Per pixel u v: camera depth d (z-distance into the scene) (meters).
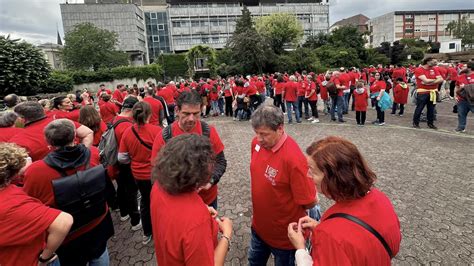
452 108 12.16
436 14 93.12
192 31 69.88
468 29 77.19
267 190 2.20
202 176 1.39
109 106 7.85
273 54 43.94
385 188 4.73
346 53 46.75
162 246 1.35
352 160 1.22
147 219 3.56
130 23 66.19
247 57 42.97
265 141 2.11
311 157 1.33
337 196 1.25
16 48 25.50
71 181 2.12
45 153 3.12
